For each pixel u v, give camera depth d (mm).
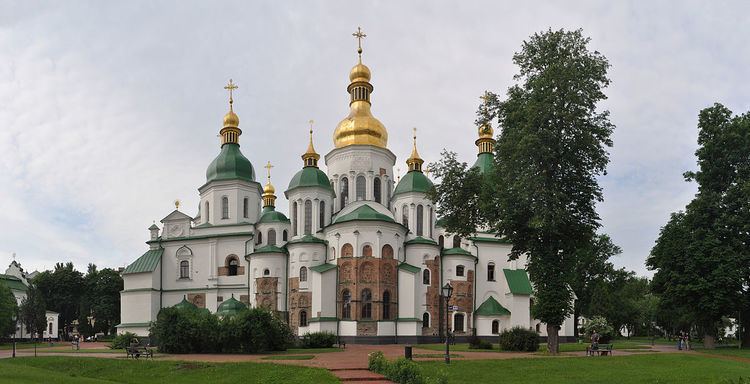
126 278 78812
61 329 113375
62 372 36781
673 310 64938
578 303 88000
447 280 74375
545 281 43906
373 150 82312
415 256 72500
